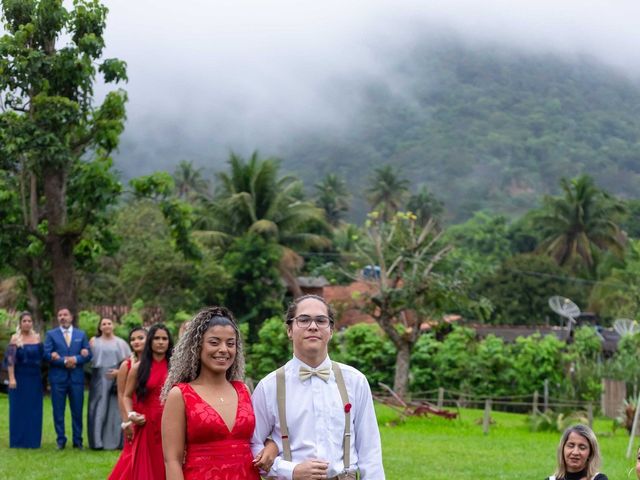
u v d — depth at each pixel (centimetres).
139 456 970
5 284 4069
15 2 2553
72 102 2494
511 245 9831
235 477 610
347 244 7988
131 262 4719
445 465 1545
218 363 623
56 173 2569
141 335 1094
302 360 639
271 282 5306
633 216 10700
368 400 646
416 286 3048
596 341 3766
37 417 1553
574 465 792
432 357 3284
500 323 6631
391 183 12294
